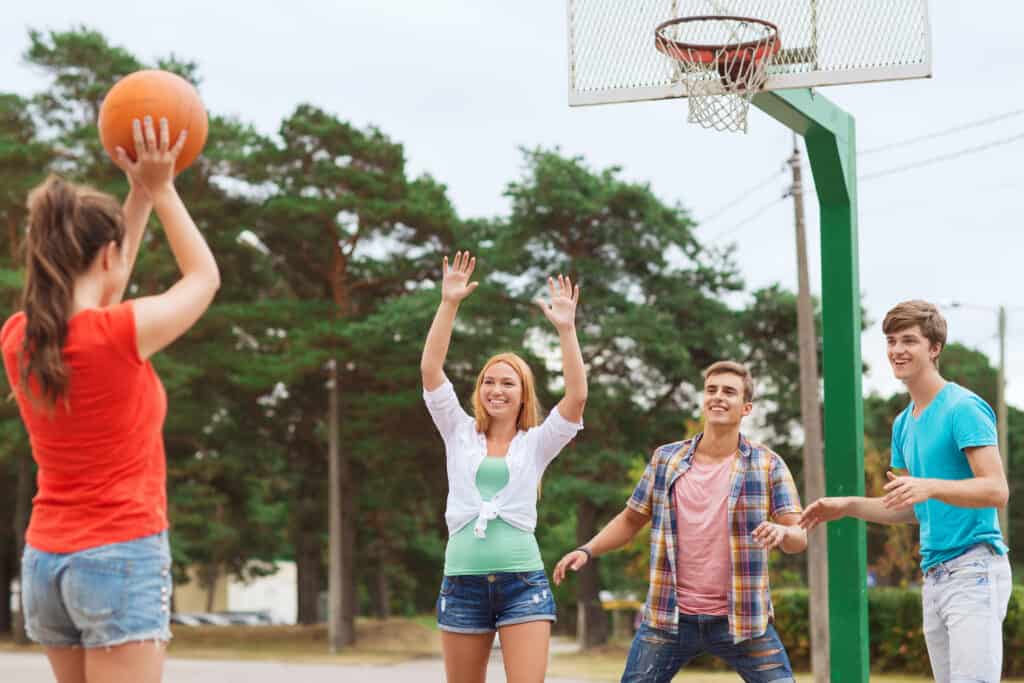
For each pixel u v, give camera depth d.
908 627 20.70
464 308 31.62
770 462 5.89
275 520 49.38
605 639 34.12
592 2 8.62
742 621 5.76
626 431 32.97
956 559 5.52
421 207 34.06
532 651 5.61
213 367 35.59
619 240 31.56
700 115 8.30
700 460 5.99
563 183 31.03
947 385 5.65
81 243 3.28
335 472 34.69
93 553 3.24
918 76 7.92
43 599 3.30
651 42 8.47
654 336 30.27
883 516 5.73
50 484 3.30
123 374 3.24
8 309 33.16
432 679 21.44
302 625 43.56
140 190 3.67
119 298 3.54
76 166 34.78
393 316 32.25
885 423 44.88
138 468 3.32
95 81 35.88
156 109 3.58
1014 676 18.98
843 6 8.06
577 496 30.91
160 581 3.34
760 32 8.23
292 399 38.56
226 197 36.59
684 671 23.42
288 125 34.75
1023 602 18.95
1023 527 60.41
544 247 32.25
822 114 8.39
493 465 5.75
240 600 79.94
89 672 3.30
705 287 32.78
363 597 70.19
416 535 50.72
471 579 5.68
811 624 20.33
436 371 5.96
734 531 5.81
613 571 36.47
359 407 34.62
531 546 5.73
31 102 35.69
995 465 5.35
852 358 8.38
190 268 3.41
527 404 5.98
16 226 35.94
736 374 5.95
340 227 35.75
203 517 38.31
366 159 35.53
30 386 3.21
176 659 30.00
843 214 8.56
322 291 38.16
